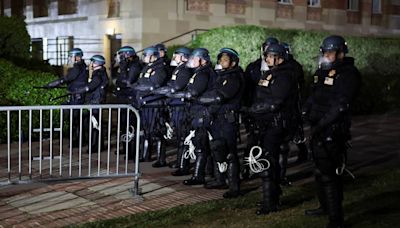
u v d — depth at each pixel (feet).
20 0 90.48
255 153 20.01
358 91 17.63
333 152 17.65
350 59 17.98
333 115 17.20
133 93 31.32
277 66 19.98
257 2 73.92
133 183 24.53
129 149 29.63
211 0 68.74
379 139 39.29
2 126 34.45
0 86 35.47
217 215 20.04
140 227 18.60
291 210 20.62
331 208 17.92
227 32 54.39
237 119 22.13
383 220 19.30
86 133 33.04
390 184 24.63
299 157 30.07
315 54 58.95
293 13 78.69
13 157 30.19
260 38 54.80
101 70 31.96
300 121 23.67
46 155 30.48
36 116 35.29
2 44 46.96
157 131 28.32
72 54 33.32
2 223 18.75
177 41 65.67
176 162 27.94
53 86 33.53
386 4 92.27
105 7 70.49
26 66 47.14
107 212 20.33
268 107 19.44
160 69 27.99
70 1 78.95
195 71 23.80
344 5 85.66
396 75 62.08
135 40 65.00
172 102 27.04
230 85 21.59
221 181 23.79
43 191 22.90
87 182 24.54
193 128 24.04
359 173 27.53
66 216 19.72
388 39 64.08
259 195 22.72
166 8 65.00
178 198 22.36
